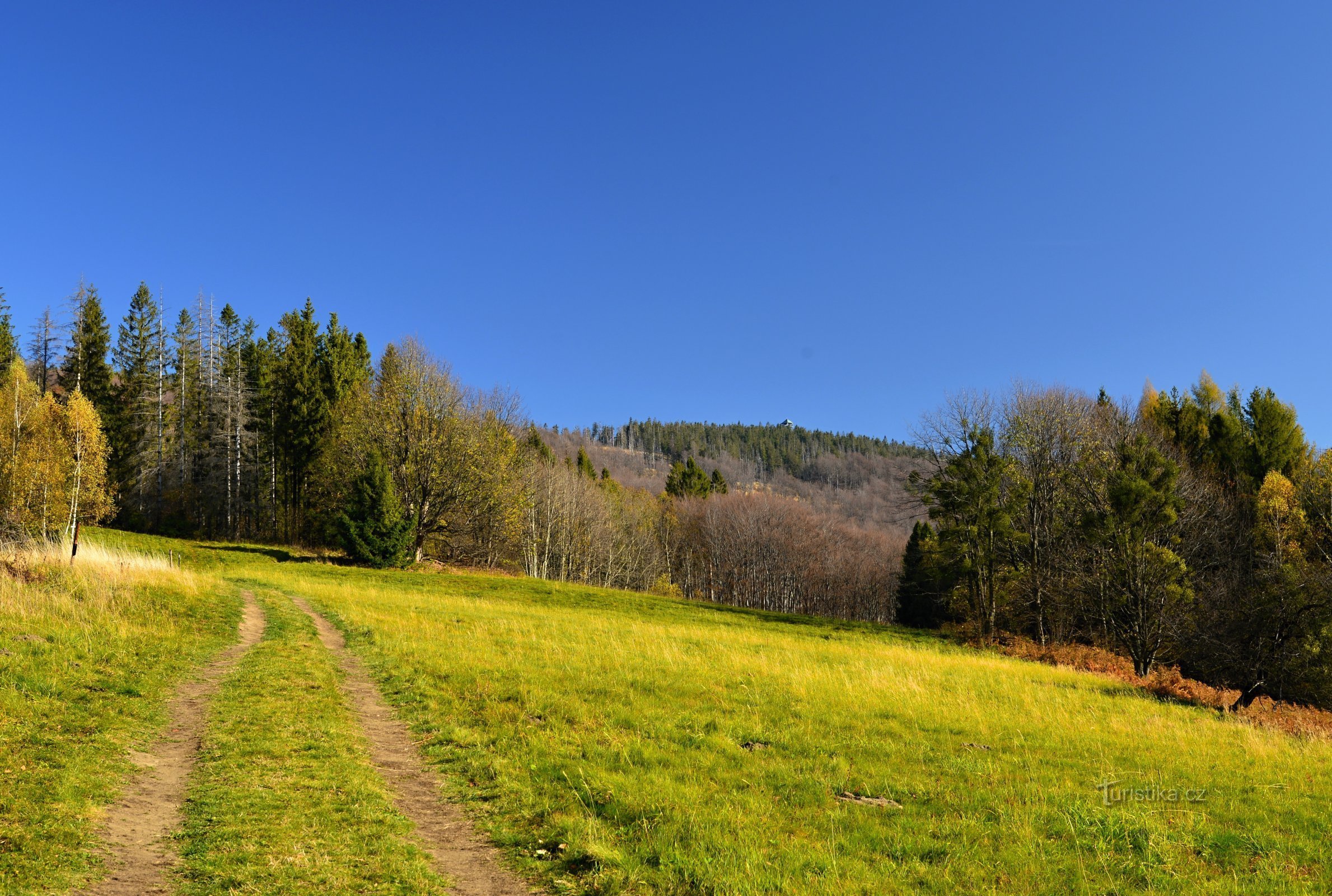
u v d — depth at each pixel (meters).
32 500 47.22
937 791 11.55
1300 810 11.49
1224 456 51.69
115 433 66.12
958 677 23.17
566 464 93.94
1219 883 8.23
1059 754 14.47
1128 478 32.84
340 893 7.29
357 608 28.75
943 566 46.50
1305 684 29.95
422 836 9.20
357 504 50.22
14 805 8.22
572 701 15.71
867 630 44.19
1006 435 47.47
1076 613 42.41
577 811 9.90
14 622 16.09
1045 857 8.82
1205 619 35.16
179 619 20.53
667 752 12.70
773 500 99.94
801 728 14.99
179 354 78.12
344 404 65.62
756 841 9.02
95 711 12.08
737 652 24.75
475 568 64.69
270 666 17.25
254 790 9.84
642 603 46.12
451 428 55.12
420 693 16.16
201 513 69.88
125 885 7.05
